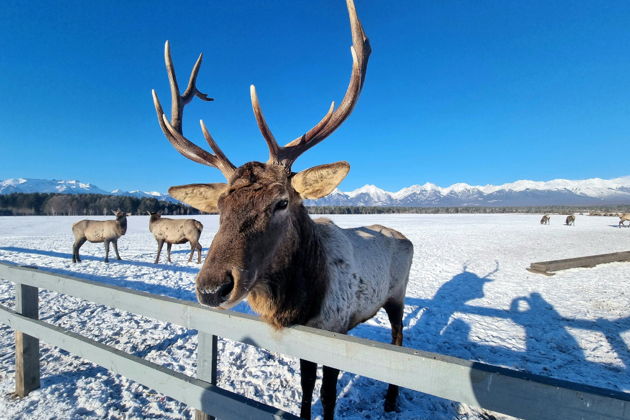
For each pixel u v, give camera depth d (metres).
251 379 3.66
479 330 5.35
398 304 3.73
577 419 0.94
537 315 6.13
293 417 1.37
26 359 2.99
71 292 2.46
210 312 1.76
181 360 3.96
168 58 2.80
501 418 3.08
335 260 2.57
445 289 8.25
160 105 2.63
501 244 18.25
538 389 0.99
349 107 2.36
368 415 3.09
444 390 1.15
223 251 1.71
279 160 2.21
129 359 2.03
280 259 1.98
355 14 2.43
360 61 2.41
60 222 34.81
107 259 10.81
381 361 1.27
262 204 1.88
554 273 10.17
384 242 3.58
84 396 3.05
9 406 2.83
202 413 1.81
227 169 2.31
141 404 3.00
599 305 6.78
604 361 4.25
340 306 2.44
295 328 1.52
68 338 2.41
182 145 2.57
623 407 0.88
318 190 2.18
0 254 11.95
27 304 2.94
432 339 4.96
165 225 11.15
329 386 2.36
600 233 26.27
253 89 2.14
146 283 7.99
